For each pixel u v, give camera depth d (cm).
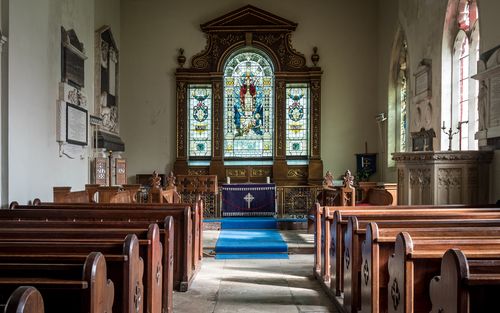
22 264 248
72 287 226
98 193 902
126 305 290
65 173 789
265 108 1350
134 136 1327
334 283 505
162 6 1334
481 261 235
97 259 238
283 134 1322
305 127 1345
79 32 894
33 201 603
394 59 1185
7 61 579
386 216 461
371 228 360
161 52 1330
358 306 415
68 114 781
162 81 1330
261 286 562
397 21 1136
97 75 1087
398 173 775
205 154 1345
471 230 352
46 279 239
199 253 659
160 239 438
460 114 836
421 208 543
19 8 608
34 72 659
